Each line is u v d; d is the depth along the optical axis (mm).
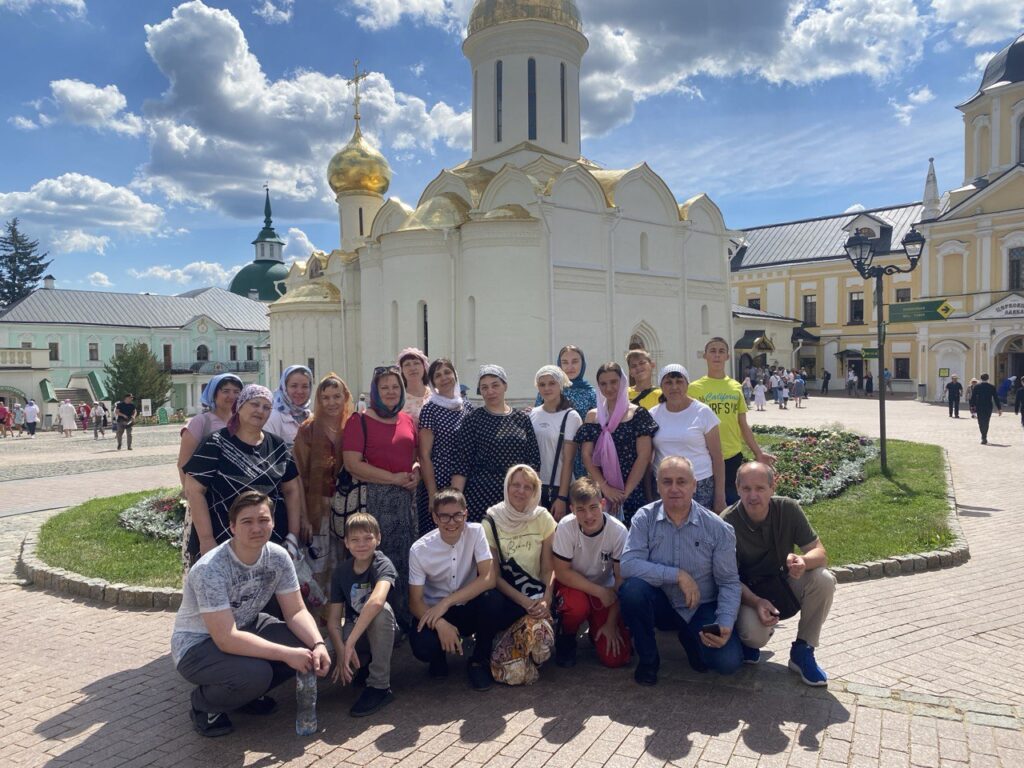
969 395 30984
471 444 6332
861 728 4473
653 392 7332
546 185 23109
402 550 6059
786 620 6465
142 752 4441
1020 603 6691
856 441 17594
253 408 5316
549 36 26828
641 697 5016
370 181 32219
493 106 27516
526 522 5684
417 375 7035
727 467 7551
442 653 5438
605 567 5766
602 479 6477
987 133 38844
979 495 12141
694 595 5238
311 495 5992
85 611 7145
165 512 10625
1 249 77500
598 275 23891
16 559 9406
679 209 26609
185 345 62031
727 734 4457
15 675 5645
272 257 88625
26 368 44750
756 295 53844
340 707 5016
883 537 8594
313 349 30531
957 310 38125
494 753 4324
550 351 22500
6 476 17422
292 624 4801
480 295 22578
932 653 5590
